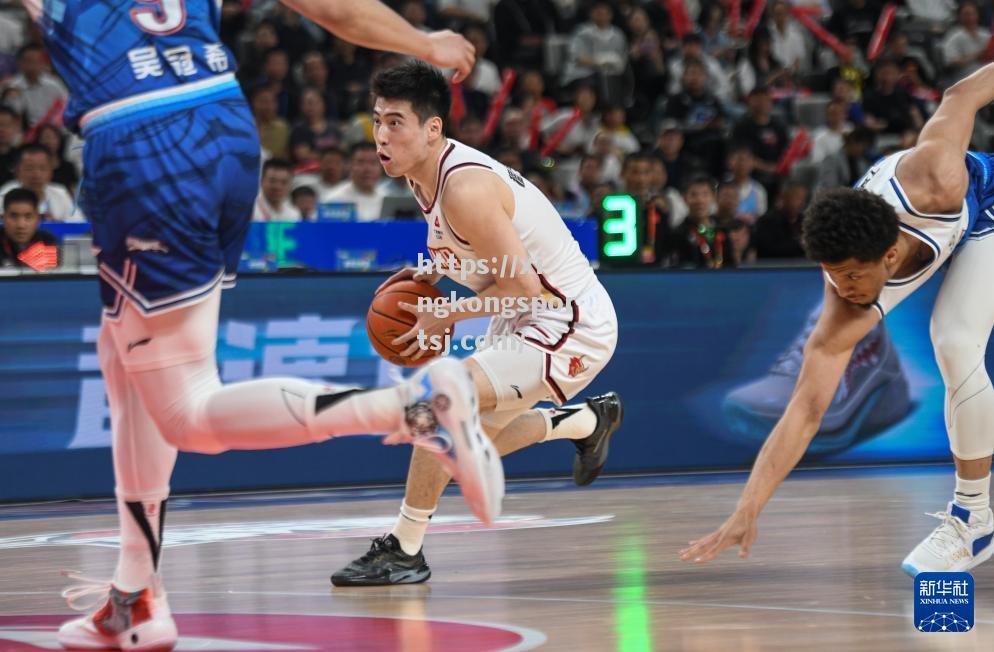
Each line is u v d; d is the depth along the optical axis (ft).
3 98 78.48
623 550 37.06
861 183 31.40
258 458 53.47
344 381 53.01
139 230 22.95
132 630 24.41
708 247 61.87
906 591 29.81
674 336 56.54
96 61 23.22
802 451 29.22
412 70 30.58
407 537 32.42
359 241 54.08
